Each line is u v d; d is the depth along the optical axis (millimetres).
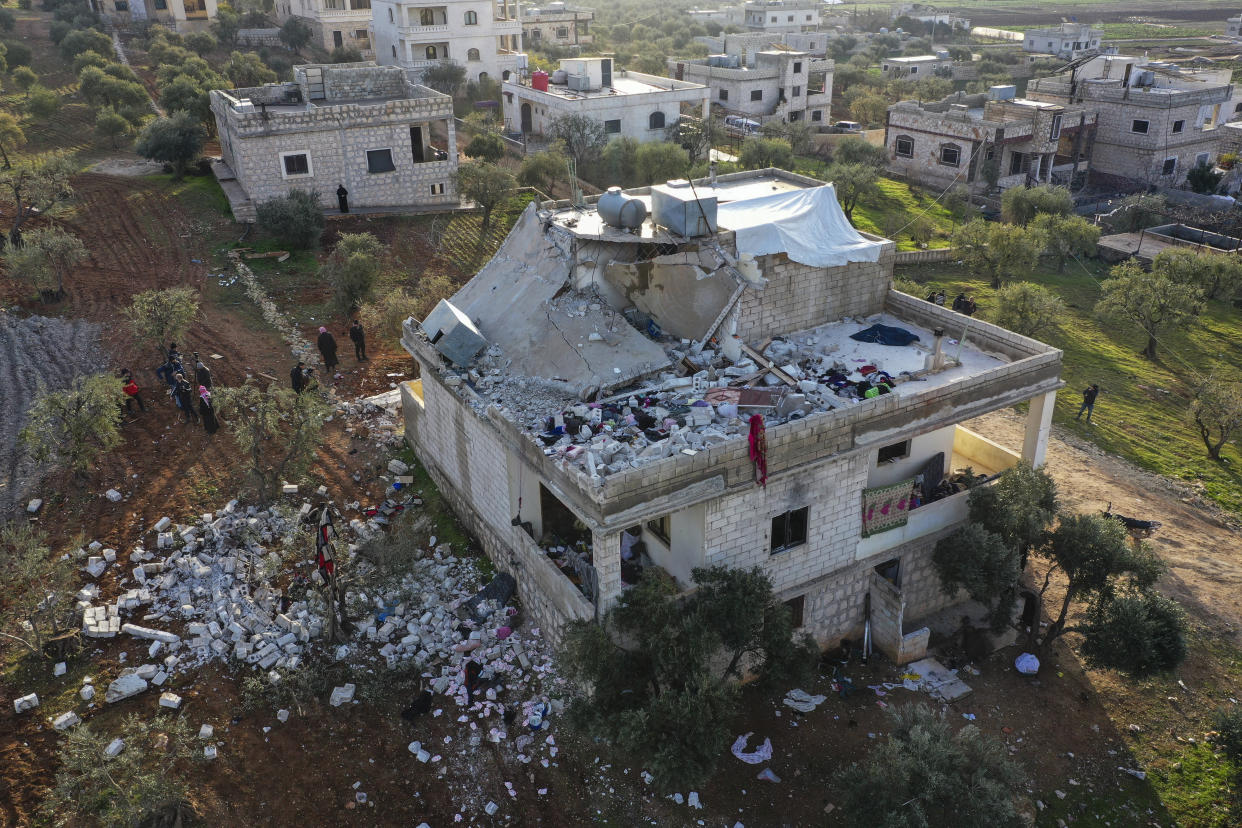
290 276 36938
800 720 17938
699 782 14727
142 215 41719
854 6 184000
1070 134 63562
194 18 84875
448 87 68500
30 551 18484
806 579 18609
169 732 16406
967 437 22672
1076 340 38125
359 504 23375
